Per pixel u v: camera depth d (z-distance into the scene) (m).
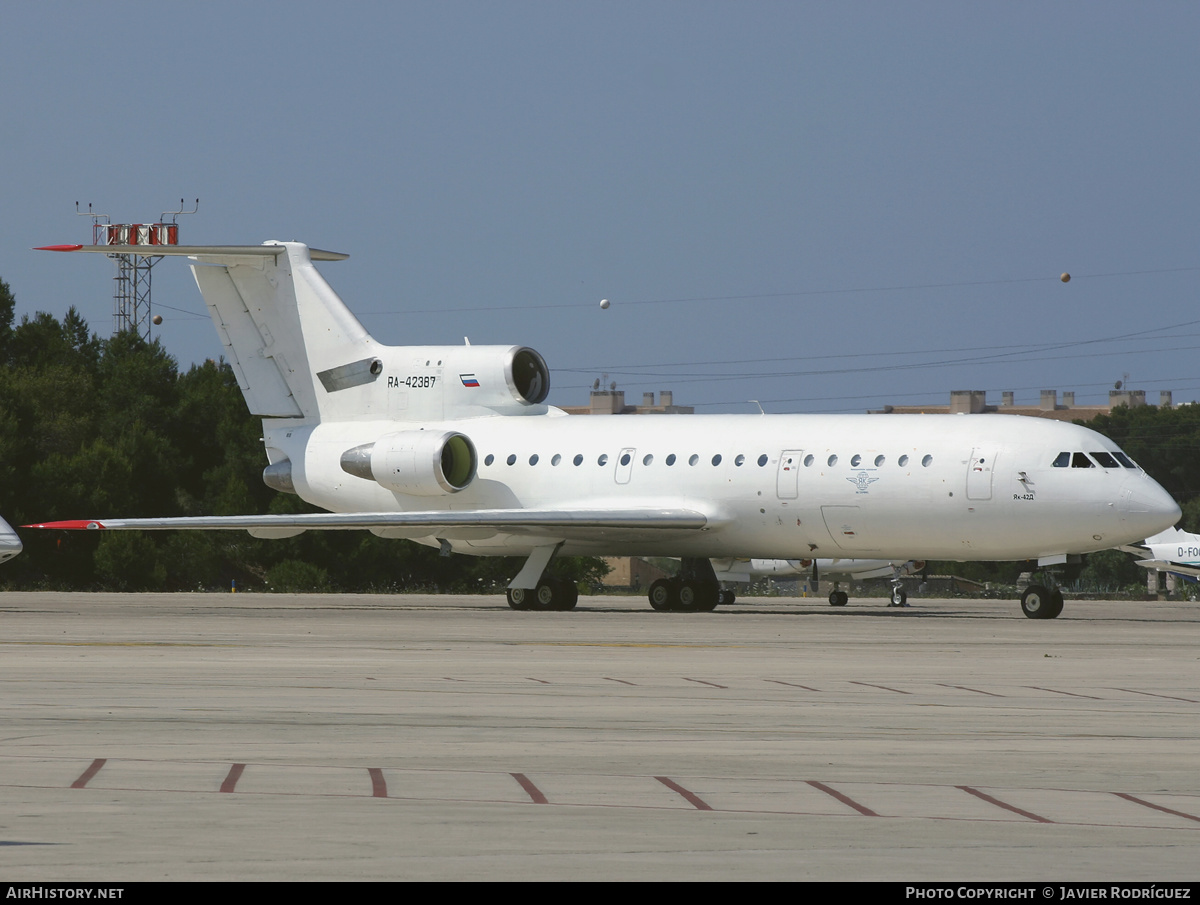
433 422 158.12
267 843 32.69
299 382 163.25
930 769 44.16
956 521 131.88
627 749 47.88
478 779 41.75
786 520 139.62
